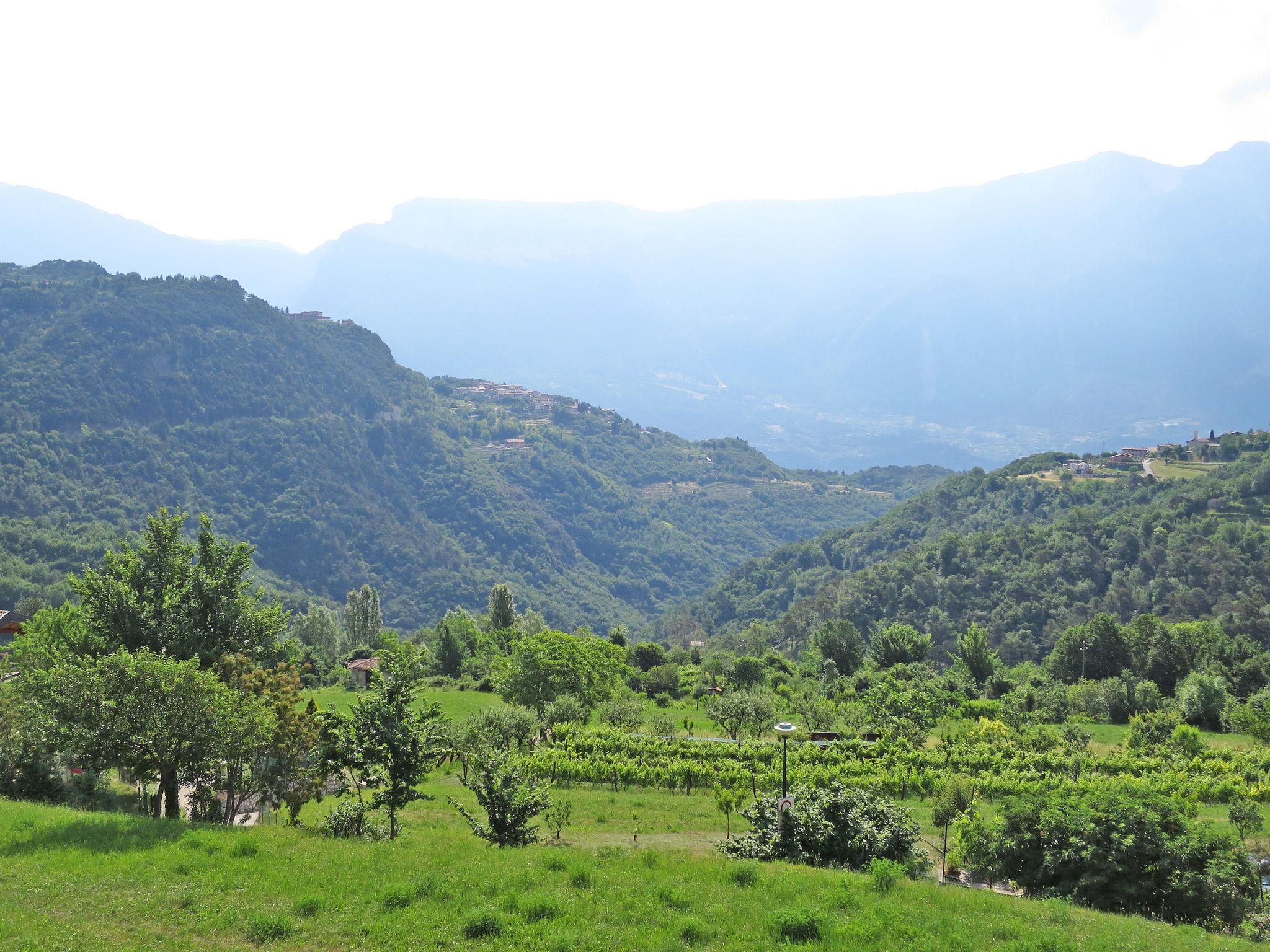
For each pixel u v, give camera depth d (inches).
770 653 4598.9
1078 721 2888.8
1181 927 769.6
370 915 615.2
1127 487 7234.3
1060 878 901.2
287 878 686.5
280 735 1143.0
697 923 618.8
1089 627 3814.0
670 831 1446.9
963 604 5689.0
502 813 954.7
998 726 2493.8
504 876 720.3
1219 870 839.1
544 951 564.1
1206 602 4744.1
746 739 2436.0
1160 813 899.4
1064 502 7431.1
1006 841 941.2
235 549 1215.6
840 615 5974.4
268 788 1215.6
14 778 1097.4
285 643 1304.1
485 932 595.8
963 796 1471.5
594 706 2886.3
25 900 607.2
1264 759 2103.8
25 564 5477.4
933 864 1137.4
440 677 4001.0
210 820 1107.9
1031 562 5797.2
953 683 3609.7
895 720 2541.8
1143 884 854.5
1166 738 2433.6
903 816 976.9
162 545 1192.8
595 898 675.4
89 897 620.7
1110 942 668.1
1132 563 5482.3
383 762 947.3
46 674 932.0
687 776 1883.6
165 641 1137.4
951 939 631.2
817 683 3703.3
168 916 598.2
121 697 923.4
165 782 1013.8
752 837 966.4
